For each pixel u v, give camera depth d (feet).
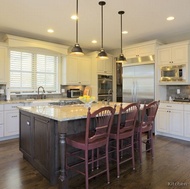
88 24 13.29
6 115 13.67
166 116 14.84
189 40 14.03
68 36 16.39
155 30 14.67
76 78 19.48
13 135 14.16
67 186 7.20
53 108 10.02
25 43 15.35
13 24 13.30
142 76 16.62
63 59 19.06
